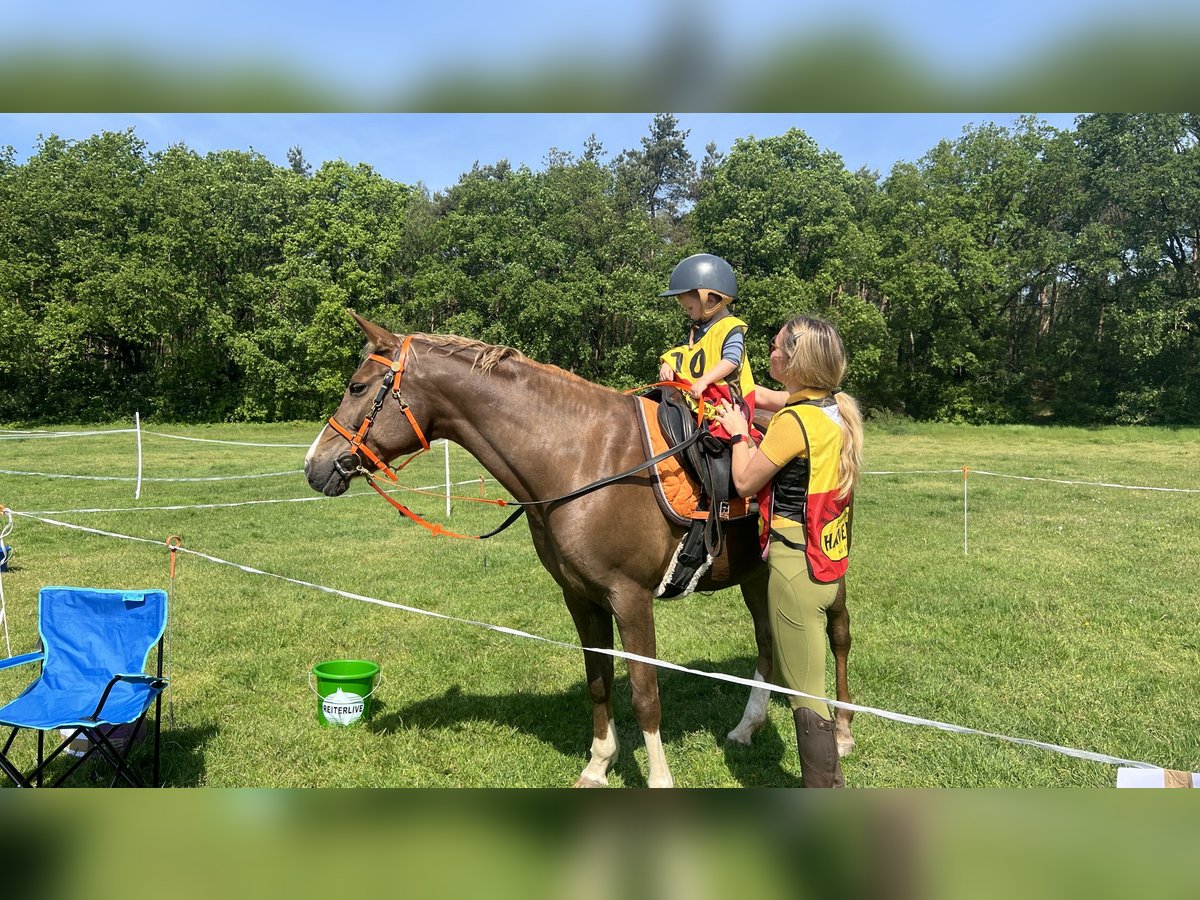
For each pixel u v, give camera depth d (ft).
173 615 19.54
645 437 10.18
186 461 54.75
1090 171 103.45
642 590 10.06
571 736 13.16
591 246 109.91
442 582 23.03
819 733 8.46
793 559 8.74
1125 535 29.09
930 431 90.94
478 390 10.24
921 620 19.04
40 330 92.89
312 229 102.78
